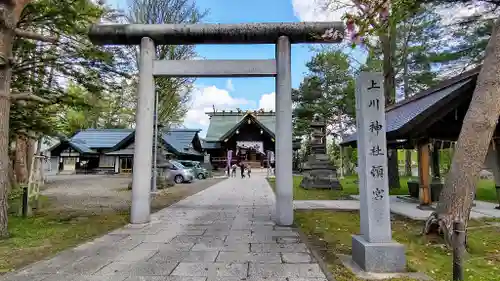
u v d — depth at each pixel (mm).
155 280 3137
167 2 13102
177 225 5961
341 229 5785
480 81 4836
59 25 6301
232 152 30000
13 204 8289
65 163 28109
